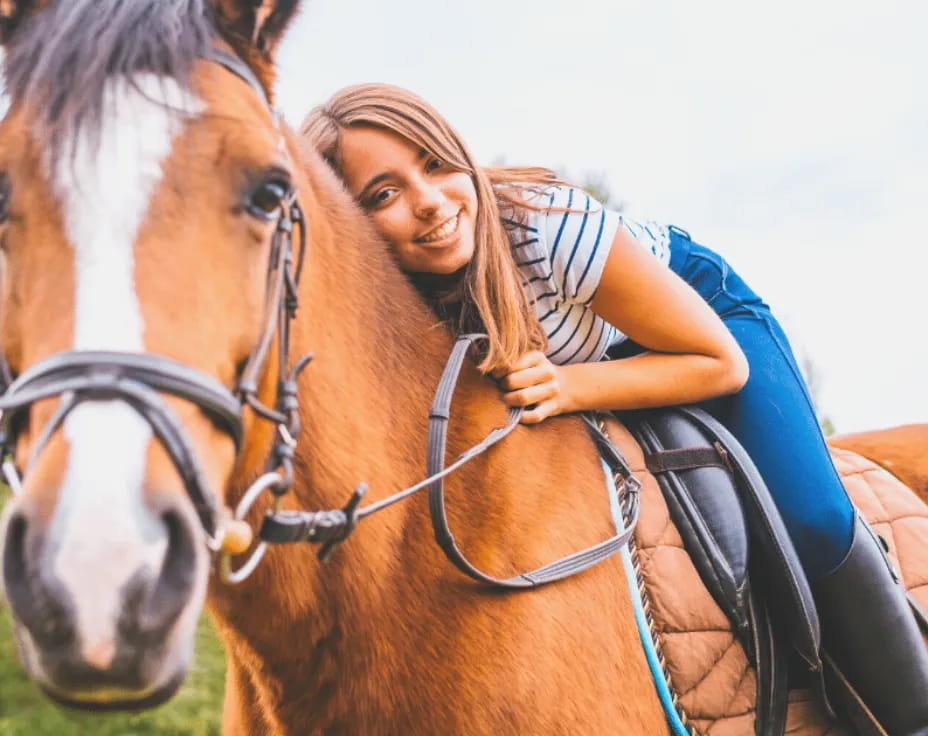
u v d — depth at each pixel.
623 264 1.52
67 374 0.93
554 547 1.40
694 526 1.50
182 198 0.99
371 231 1.48
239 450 1.06
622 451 1.56
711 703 1.44
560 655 1.33
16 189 0.99
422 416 1.42
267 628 1.28
